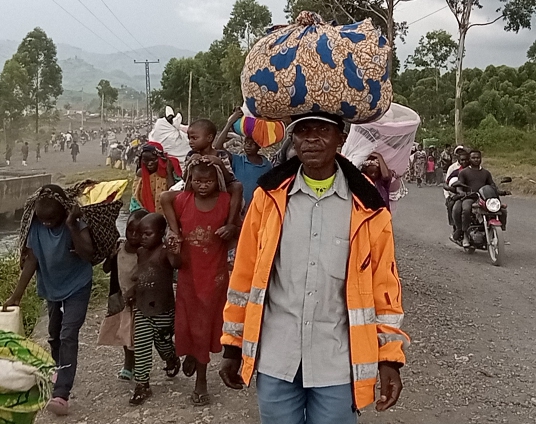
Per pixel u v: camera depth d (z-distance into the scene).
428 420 4.44
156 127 7.31
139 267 4.72
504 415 4.54
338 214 2.66
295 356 2.63
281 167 2.74
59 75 66.12
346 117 2.63
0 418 2.90
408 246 11.90
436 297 7.90
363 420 4.41
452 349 5.93
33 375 2.89
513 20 33.41
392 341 2.63
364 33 2.60
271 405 2.68
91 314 7.17
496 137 42.53
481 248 10.74
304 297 2.62
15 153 55.12
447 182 11.73
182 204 4.56
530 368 5.48
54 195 4.47
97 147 73.81
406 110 6.39
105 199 4.73
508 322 6.86
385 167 6.30
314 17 2.64
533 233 13.40
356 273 2.63
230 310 2.82
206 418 4.47
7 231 20.45
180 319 4.61
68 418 4.50
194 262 4.55
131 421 4.44
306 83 2.51
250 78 2.66
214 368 5.52
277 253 2.67
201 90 68.25
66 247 4.55
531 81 58.38
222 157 5.84
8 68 55.53
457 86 33.19
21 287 4.61
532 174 26.89
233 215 4.57
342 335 2.65
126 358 5.20
